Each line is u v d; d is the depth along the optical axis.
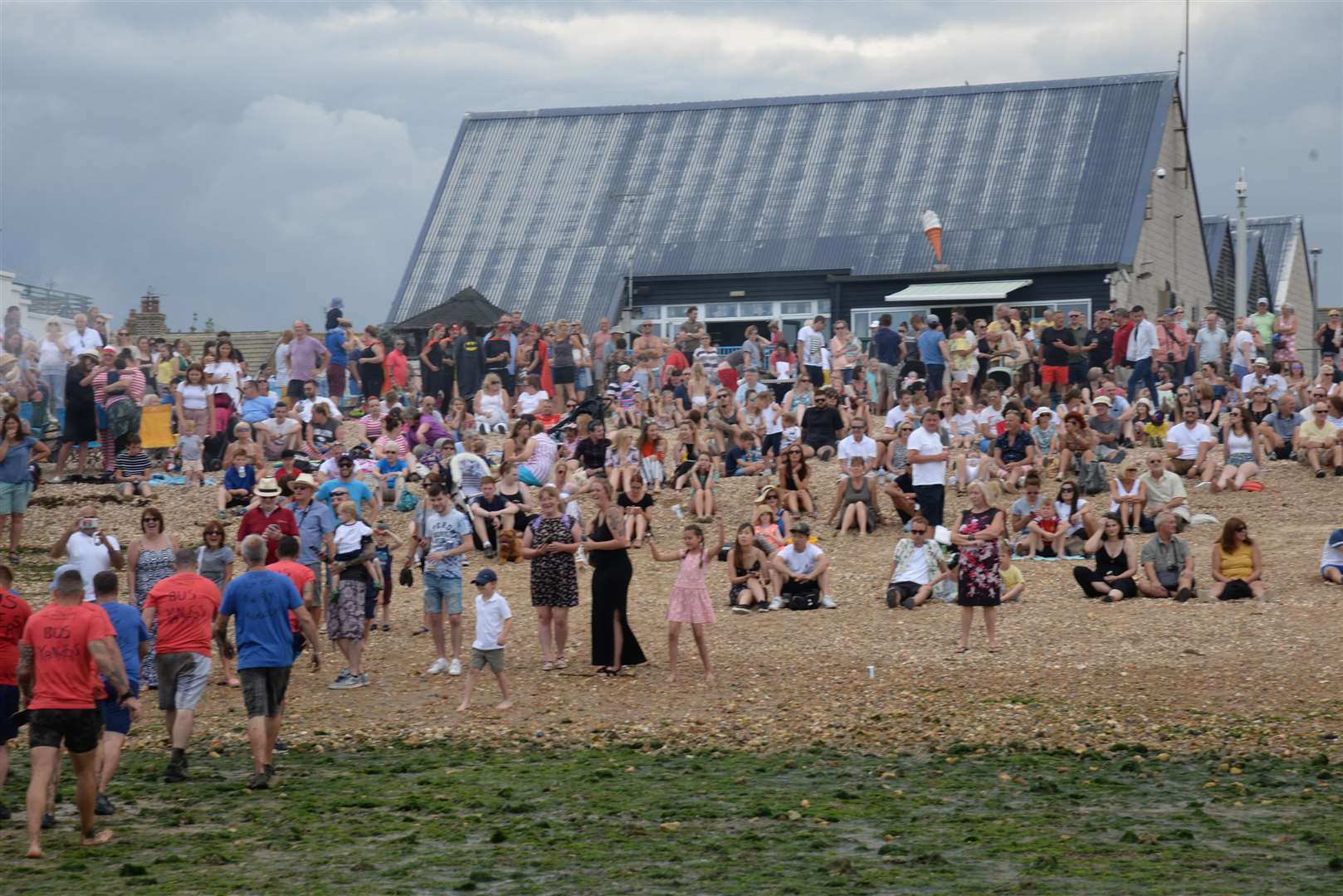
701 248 52.12
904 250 49.91
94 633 12.39
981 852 12.01
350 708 18.16
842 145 55.38
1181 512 25.55
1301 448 29.25
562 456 30.38
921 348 35.59
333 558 19.12
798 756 15.76
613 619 19.42
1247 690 17.72
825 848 12.25
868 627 21.47
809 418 31.45
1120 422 31.31
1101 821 12.94
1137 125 52.41
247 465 28.66
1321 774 14.43
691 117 58.75
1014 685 18.36
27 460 25.81
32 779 12.18
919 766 15.22
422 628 22.31
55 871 11.75
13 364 33.84
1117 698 17.66
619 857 12.03
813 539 25.06
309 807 13.75
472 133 60.56
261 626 14.66
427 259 54.84
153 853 12.28
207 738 16.97
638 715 17.66
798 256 50.69
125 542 27.11
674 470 30.38
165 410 32.03
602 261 52.78
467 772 15.12
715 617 22.56
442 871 11.70
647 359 37.47
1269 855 11.81
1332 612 20.72
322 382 36.31
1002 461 28.78
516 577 25.62
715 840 12.55
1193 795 13.84
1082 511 25.14
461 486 27.42
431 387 37.09
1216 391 33.28
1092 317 47.81
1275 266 73.00
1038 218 49.81
